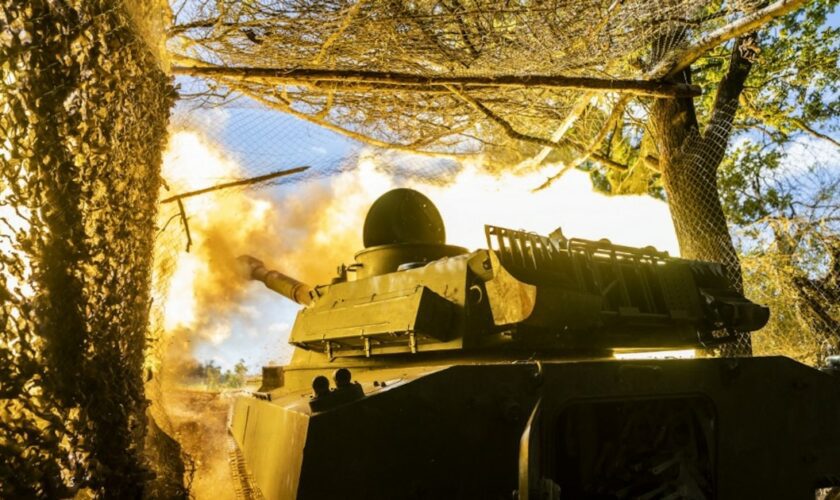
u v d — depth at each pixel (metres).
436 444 4.62
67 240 4.19
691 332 7.37
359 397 4.55
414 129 9.90
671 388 5.56
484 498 4.73
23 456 3.89
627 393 5.34
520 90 9.27
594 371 5.20
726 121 10.65
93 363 4.41
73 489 4.20
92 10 4.31
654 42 9.19
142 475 4.79
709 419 5.84
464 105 9.34
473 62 7.68
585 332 6.59
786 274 10.16
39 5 4.00
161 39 5.21
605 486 5.46
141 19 4.88
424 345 6.62
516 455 4.84
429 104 9.18
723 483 5.80
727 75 10.90
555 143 10.50
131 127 4.92
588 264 6.52
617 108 10.46
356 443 4.40
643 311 6.89
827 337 10.02
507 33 7.17
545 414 4.96
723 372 5.86
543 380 4.96
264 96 8.37
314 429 4.30
